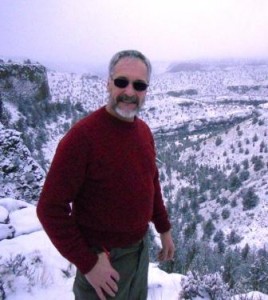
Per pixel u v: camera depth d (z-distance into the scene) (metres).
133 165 2.33
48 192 2.13
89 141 2.17
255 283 7.61
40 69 91.62
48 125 86.62
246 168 156.00
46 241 5.43
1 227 5.53
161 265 6.92
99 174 2.23
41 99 91.25
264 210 107.94
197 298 4.12
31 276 4.29
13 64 83.69
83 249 2.16
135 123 2.44
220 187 137.12
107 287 2.21
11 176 13.06
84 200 2.32
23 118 76.19
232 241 91.38
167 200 135.12
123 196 2.30
